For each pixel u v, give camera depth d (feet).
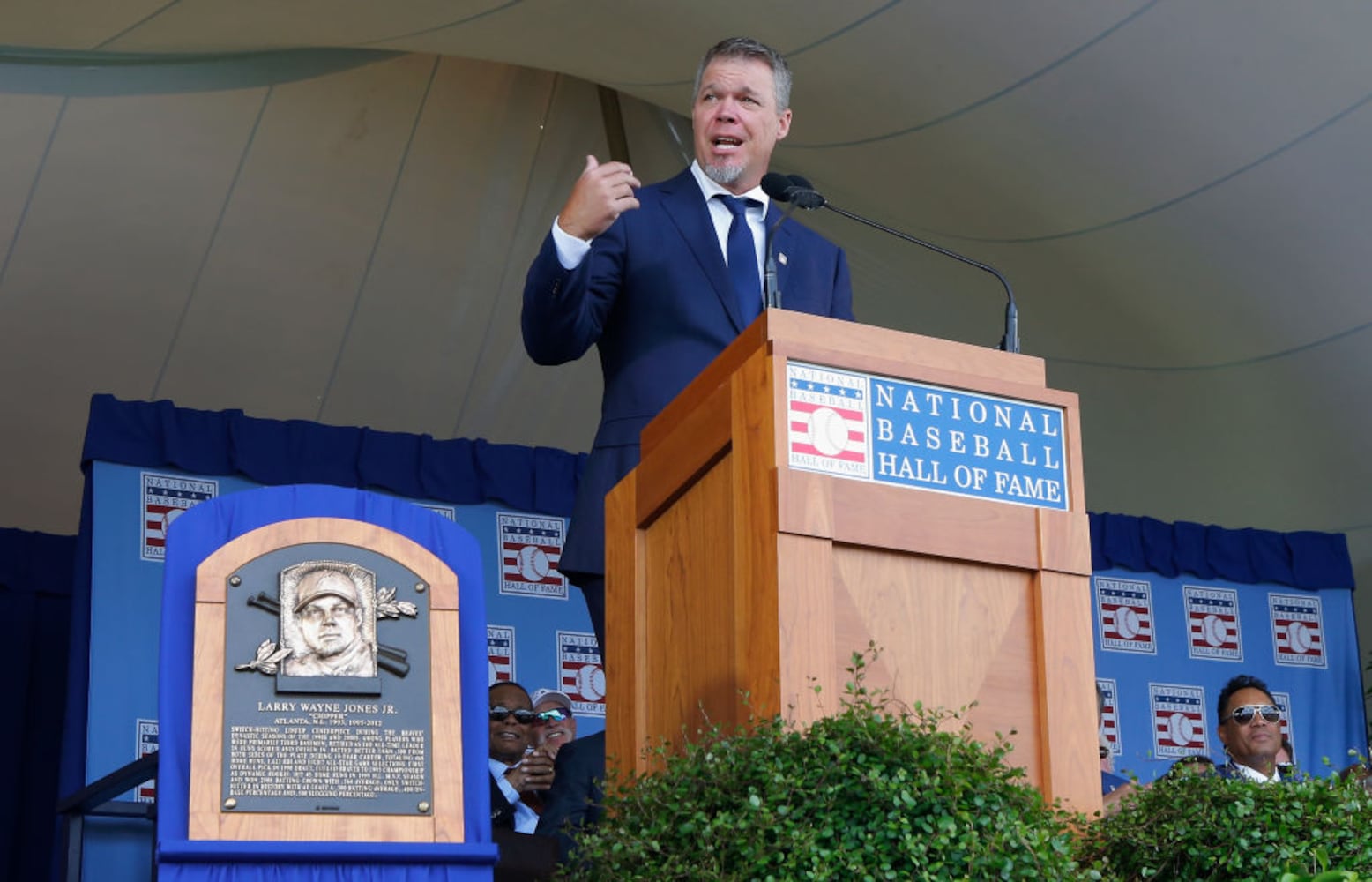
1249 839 7.23
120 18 20.88
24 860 23.06
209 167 23.76
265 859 7.52
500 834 11.53
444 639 8.12
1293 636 25.39
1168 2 19.71
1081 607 7.39
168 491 20.66
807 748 6.64
